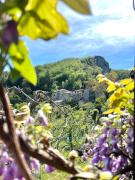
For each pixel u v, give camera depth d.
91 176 1.35
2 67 1.20
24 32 1.09
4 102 1.30
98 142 2.47
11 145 1.15
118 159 2.32
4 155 1.75
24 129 1.79
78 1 0.95
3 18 1.04
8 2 1.06
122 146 2.38
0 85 1.32
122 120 2.40
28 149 1.29
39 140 1.57
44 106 2.08
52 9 1.05
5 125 1.23
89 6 0.95
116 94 2.20
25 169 1.12
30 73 1.19
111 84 2.35
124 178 2.36
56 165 1.34
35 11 1.05
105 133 2.43
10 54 1.14
